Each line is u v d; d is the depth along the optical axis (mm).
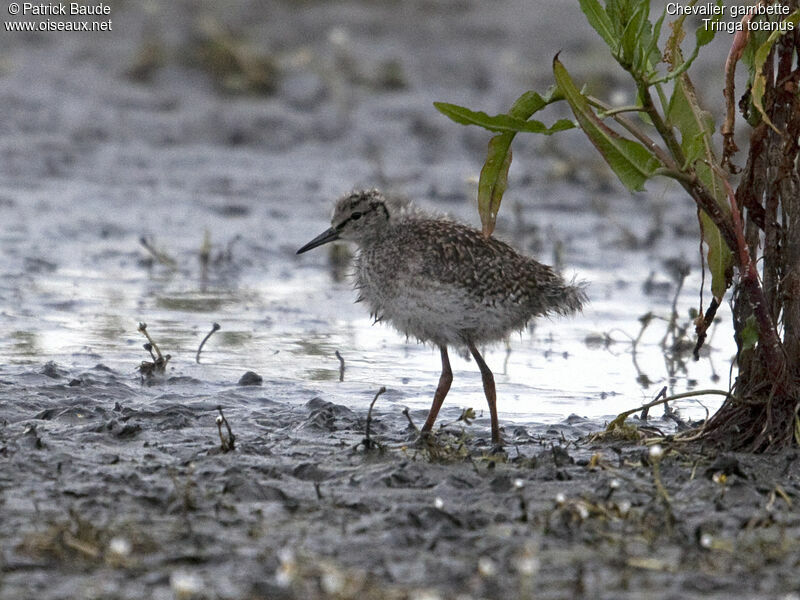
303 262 21672
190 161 27953
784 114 11047
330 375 15180
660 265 21750
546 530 9203
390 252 12953
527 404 14164
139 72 32344
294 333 17344
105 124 29688
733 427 11516
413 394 14469
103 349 15906
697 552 8852
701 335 11773
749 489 10266
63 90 31297
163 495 9867
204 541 8852
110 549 8453
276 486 10219
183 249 21891
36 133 28719
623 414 12266
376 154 28656
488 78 33594
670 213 25594
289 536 9031
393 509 9625
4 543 8695
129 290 19406
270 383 14625
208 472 10570
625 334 17812
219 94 32188
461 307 12516
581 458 11414
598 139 10680
